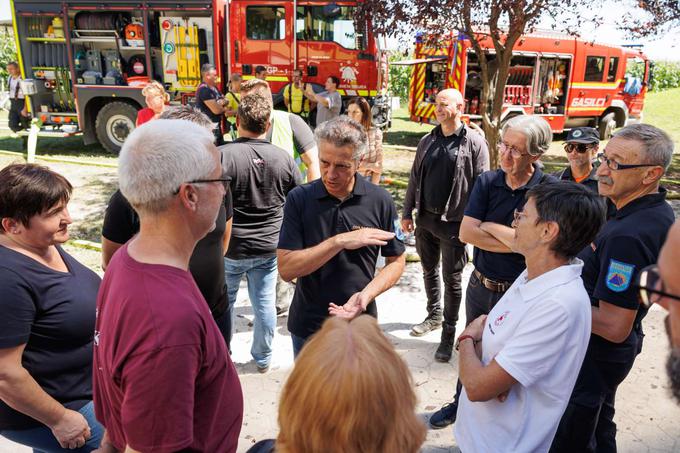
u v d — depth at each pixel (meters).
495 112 5.44
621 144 1.81
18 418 1.67
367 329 0.93
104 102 9.92
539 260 1.54
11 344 1.52
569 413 1.93
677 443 2.61
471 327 1.74
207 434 1.23
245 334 3.70
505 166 2.42
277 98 9.39
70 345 1.69
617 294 1.72
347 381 0.84
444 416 2.69
